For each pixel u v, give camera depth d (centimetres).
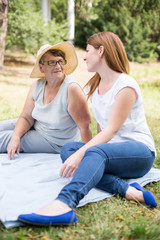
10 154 311
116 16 1431
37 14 1126
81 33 1441
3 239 179
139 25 1425
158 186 268
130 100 237
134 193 233
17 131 324
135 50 1388
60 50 301
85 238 183
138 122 250
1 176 263
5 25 978
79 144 261
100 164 214
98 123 285
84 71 1084
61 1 2017
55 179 263
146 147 244
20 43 1098
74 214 197
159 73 1159
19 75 994
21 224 195
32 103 326
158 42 1484
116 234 187
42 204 216
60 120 312
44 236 183
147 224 201
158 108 668
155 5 1473
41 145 331
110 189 241
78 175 206
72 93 300
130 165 237
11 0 1062
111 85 249
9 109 610
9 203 214
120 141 248
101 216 211
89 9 1283
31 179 258
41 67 299
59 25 1202
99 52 249
